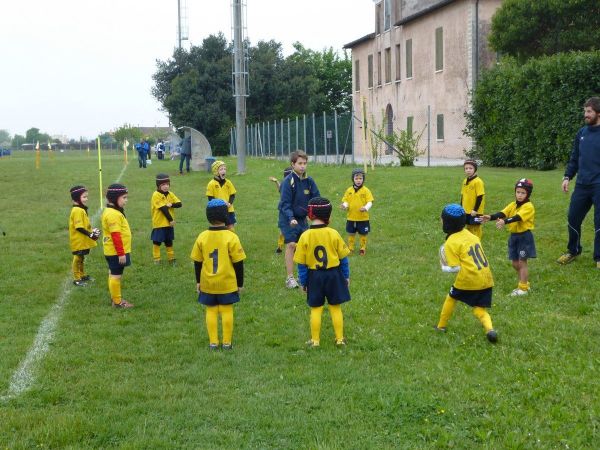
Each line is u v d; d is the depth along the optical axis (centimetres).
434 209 1508
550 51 2852
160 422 522
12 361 663
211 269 700
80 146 9894
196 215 1703
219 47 6294
